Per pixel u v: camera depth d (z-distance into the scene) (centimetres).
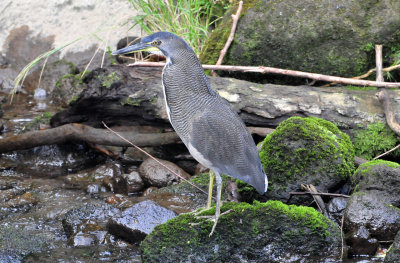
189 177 1062
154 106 1087
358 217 796
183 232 772
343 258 771
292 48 1198
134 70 1116
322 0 1184
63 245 851
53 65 1593
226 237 774
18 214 955
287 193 889
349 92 1074
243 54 1230
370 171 859
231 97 1072
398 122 1021
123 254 819
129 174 1058
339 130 978
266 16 1209
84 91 1112
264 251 775
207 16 1439
